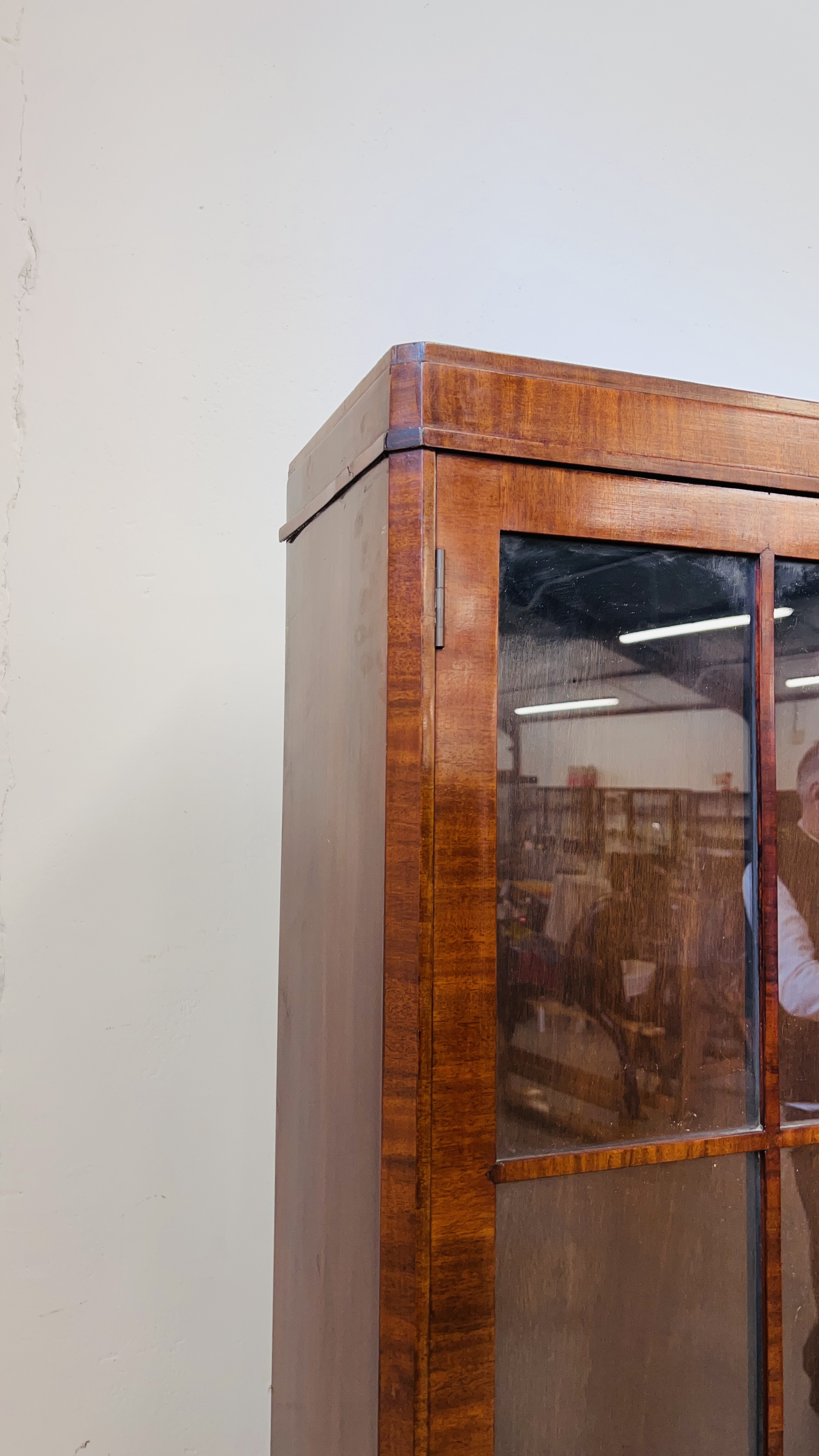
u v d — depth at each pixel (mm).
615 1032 648
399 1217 591
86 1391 961
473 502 607
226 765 1025
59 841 969
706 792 680
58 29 979
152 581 1003
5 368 957
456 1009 595
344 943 704
